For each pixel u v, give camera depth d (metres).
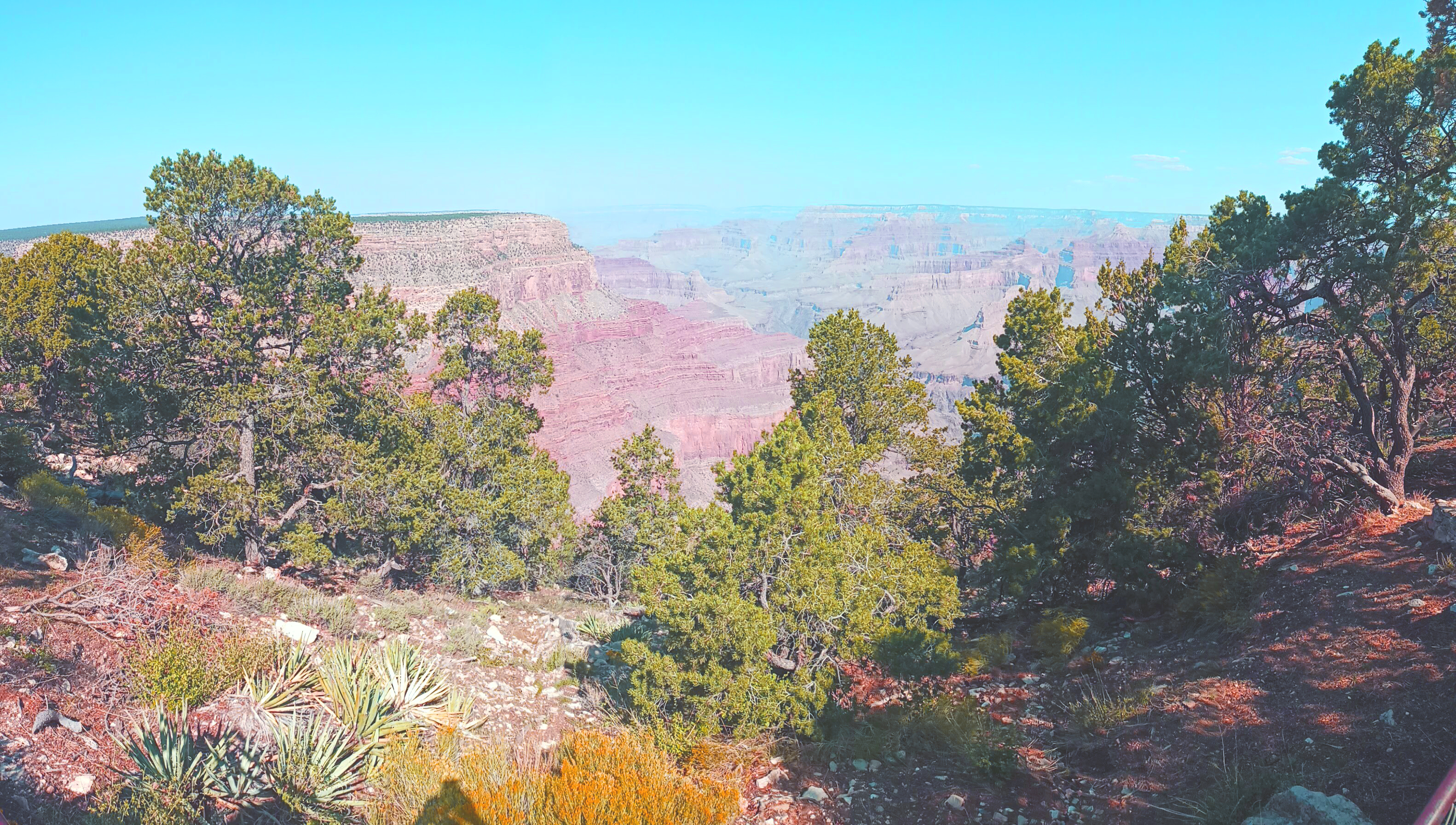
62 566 14.76
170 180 24.39
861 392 32.09
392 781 10.49
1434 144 14.40
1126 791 10.59
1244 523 18.38
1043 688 15.10
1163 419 19.81
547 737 14.31
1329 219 15.13
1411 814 8.28
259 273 26.08
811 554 15.41
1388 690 10.50
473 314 39.94
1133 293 20.36
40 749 9.41
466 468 34.31
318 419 25.31
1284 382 19.64
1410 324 16.08
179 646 11.85
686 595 14.82
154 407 24.70
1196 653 14.07
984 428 22.69
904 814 11.20
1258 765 9.95
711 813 9.65
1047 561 19.36
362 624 18.42
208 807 9.63
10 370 37.06
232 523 23.19
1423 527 14.44
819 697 14.18
